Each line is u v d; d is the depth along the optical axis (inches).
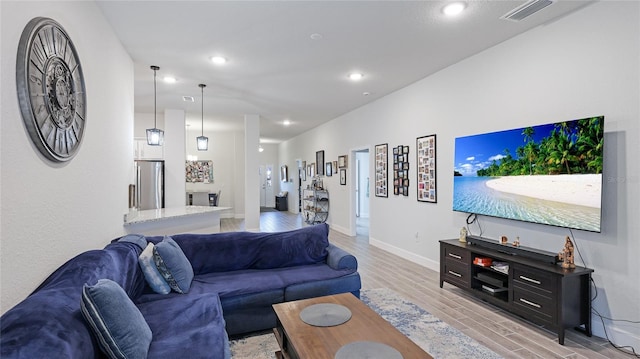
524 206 115.8
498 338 98.7
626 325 93.0
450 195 158.7
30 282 58.7
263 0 98.7
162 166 246.7
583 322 98.3
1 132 50.4
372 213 234.5
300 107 250.4
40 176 62.0
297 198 450.3
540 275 100.9
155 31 117.3
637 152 90.7
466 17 109.7
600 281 98.6
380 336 68.2
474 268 127.0
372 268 174.1
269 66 156.5
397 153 201.2
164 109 252.5
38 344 40.5
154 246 96.8
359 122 252.1
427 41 129.3
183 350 62.9
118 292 58.9
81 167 82.7
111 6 99.2
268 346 95.2
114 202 113.3
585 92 102.1
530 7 102.9
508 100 127.6
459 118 152.1
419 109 180.4
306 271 117.6
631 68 91.5
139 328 59.9
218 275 113.4
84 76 85.2
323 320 75.4
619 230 94.4
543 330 103.7
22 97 55.3
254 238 124.2
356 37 125.1
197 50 136.2
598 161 94.1
